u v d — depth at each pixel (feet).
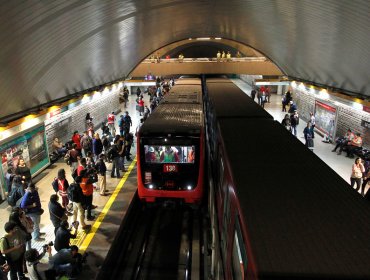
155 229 30.86
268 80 93.30
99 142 41.24
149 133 28.58
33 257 18.31
